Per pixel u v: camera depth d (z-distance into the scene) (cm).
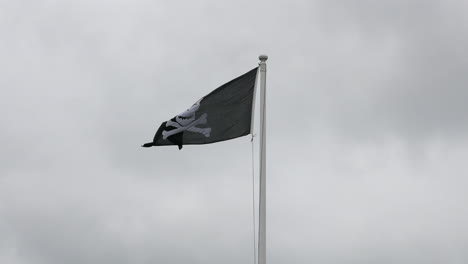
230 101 2130
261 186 1994
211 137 2120
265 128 2030
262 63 2077
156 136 2133
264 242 1958
